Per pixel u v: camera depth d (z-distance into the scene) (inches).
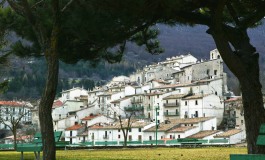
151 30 658.2
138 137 4288.9
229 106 4495.6
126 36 542.6
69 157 1094.4
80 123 5093.5
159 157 1143.6
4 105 4175.7
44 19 522.3
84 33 498.3
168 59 6914.4
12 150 2085.4
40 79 6269.7
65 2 514.3
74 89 6407.5
